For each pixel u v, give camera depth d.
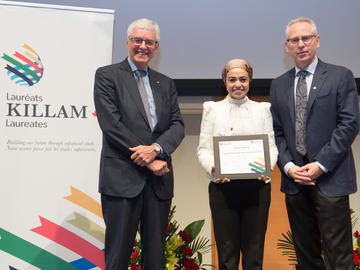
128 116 2.23
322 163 2.39
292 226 2.65
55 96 2.77
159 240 2.25
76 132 2.79
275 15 3.49
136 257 2.84
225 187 2.37
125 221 2.16
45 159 2.74
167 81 2.47
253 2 3.50
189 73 3.50
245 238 2.36
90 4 3.47
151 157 2.15
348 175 2.47
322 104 2.48
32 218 2.71
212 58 3.49
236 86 2.44
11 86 2.71
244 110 2.48
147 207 2.25
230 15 3.50
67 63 2.81
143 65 2.38
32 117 2.73
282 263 3.60
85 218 2.78
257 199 2.35
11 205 2.68
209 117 2.52
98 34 2.88
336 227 2.42
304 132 2.52
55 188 2.75
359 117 2.59
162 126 2.33
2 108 2.70
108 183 2.18
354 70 3.46
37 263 2.69
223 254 2.35
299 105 2.55
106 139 2.27
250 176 2.31
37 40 2.77
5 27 2.73
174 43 3.50
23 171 2.71
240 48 3.49
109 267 2.15
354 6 3.48
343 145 2.38
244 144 2.36
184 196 3.62
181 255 2.95
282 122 2.63
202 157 2.47
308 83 2.58
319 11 3.48
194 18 3.50
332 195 2.43
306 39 2.51
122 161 2.20
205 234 3.59
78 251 2.76
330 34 3.47
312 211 2.60
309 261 2.61
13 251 2.67
